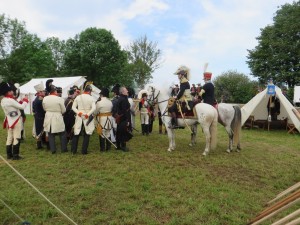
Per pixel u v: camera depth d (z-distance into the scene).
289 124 14.42
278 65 39.53
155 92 9.24
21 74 49.34
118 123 8.81
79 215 4.85
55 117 8.33
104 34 49.62
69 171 6.92
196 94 10.66
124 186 6.08
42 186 5.96
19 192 5.59
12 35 50.75
